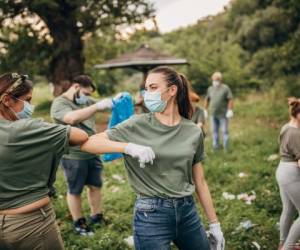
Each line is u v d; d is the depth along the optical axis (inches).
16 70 727.7
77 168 216.4
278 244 206.4
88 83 211.8
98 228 228.7
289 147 183.8
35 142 110.3
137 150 112.1
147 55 549.0
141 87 296.4
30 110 117.0
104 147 116.1
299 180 183.5
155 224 116.0
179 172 118.5
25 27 738.2
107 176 340.8
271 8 1237.7
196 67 989.2
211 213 129.0
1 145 108.0
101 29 798.5
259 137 489.7
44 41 752.3
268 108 764.0
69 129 114.7
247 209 252.2
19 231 111.3
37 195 113.0
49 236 115.7
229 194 281.6
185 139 121.0
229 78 989.2
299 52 800.9
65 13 737.0
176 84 121.7
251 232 217.0
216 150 433.4
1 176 109.2
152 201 116.5
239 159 390.6
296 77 865.5
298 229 180.2
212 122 438.9
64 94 211.3
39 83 1444.4
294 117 184.2
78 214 222.5
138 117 122.7
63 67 764.6
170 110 122.1
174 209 116.7
